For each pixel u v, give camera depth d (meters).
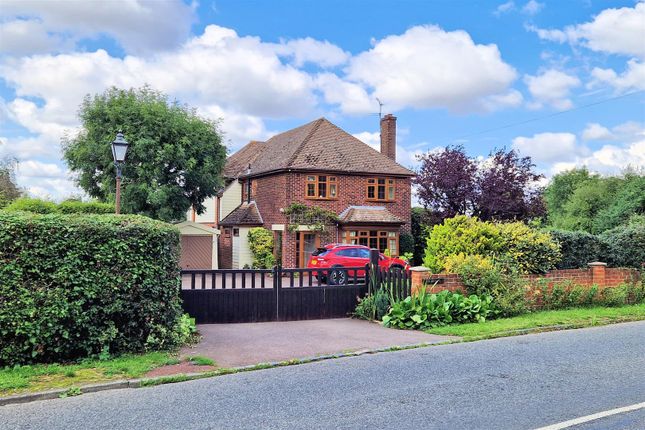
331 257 21.64
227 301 12.34
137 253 8.62
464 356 8.66
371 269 13.57
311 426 5.35
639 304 14.79
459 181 30.41
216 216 35.16
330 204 28.22
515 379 7.12
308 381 7.19
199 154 26.47
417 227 32.22
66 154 25.72
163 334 8.88
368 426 5.33
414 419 5.52
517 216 30.80
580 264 16.03
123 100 25.09
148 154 24.38
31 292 7.68
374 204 29.27
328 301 13.20
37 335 7.69
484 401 6.12
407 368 7.85
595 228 35.19
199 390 6.82
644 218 22.36
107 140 23.94
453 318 11.90
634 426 5.25
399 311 11.68
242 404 6.16
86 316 8.04
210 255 28.12
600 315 12.71
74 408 6.09
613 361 8.16
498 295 12.54
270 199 29.22
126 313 8.52
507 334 10.61
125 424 5.51
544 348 9.25
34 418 5.73
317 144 29.38
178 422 5.55
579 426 5.25
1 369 7.53
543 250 14.45
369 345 9.59
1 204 26.95
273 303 12.68
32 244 7.76
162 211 25.08
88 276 8.10
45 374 7.31
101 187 25.92
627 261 16.31
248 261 29.94
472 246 14.16
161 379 7.20
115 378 7.20
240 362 8.27
